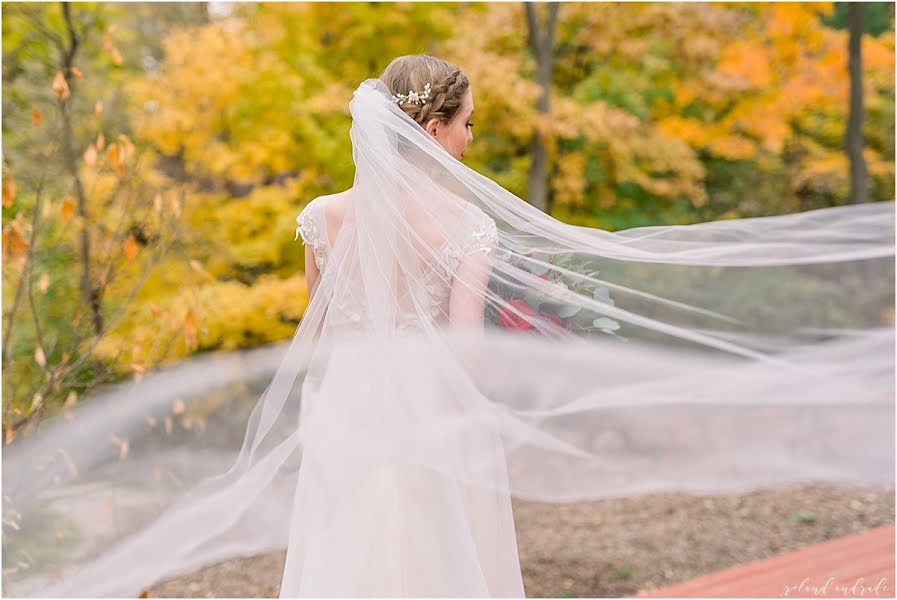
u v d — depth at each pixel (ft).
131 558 8.00
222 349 17.79
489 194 6.60
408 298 6.51
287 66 20.17
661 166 26.68
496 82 22.04
